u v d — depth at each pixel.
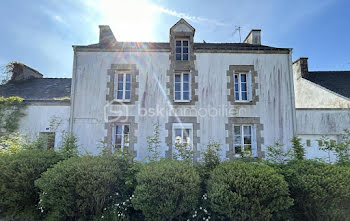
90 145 8.47
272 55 9.39
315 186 4.00
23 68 13.51
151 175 4.14
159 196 4.02
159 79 9.06
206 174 4.86
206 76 9.12
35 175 4.68
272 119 8.87
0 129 8.41
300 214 4.26
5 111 8.63
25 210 4.62
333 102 10.96
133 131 8.62
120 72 9.31
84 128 8.58
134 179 4.67
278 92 9.09
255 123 8.80
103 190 4.14
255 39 11.34
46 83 12.98
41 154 5.16
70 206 4.11
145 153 8.45
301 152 5.67
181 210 4.06
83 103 8.77
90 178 4.10
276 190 3.91
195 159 8.37
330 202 3.96
